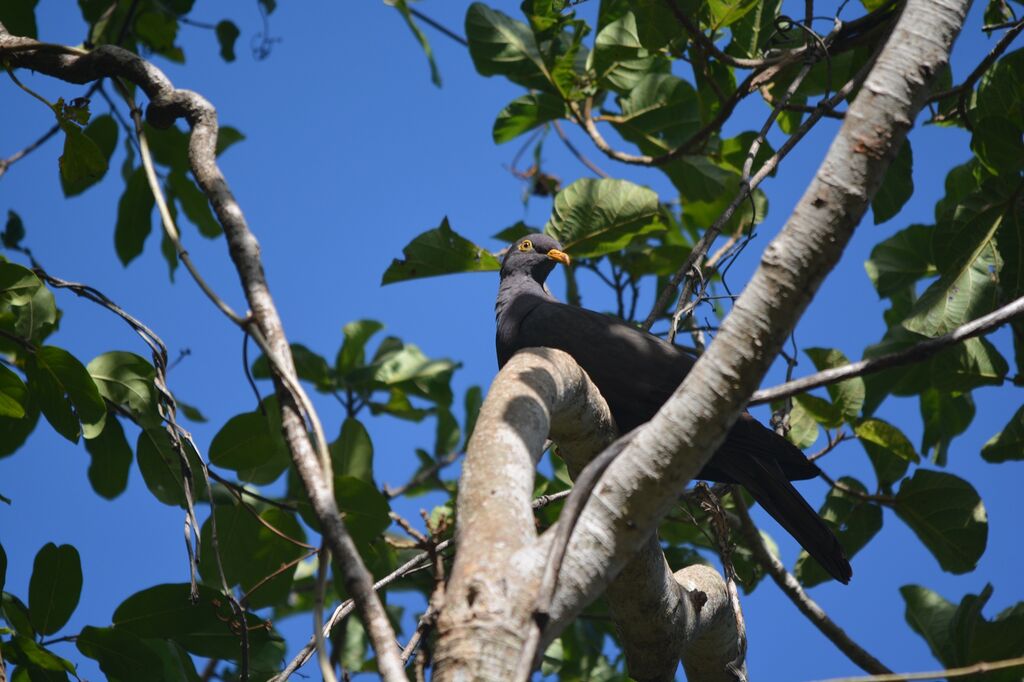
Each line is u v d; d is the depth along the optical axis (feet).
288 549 25.17
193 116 21.39
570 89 32.42
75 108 23.26
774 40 30.25
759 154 32.45
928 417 34.76
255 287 16.49
